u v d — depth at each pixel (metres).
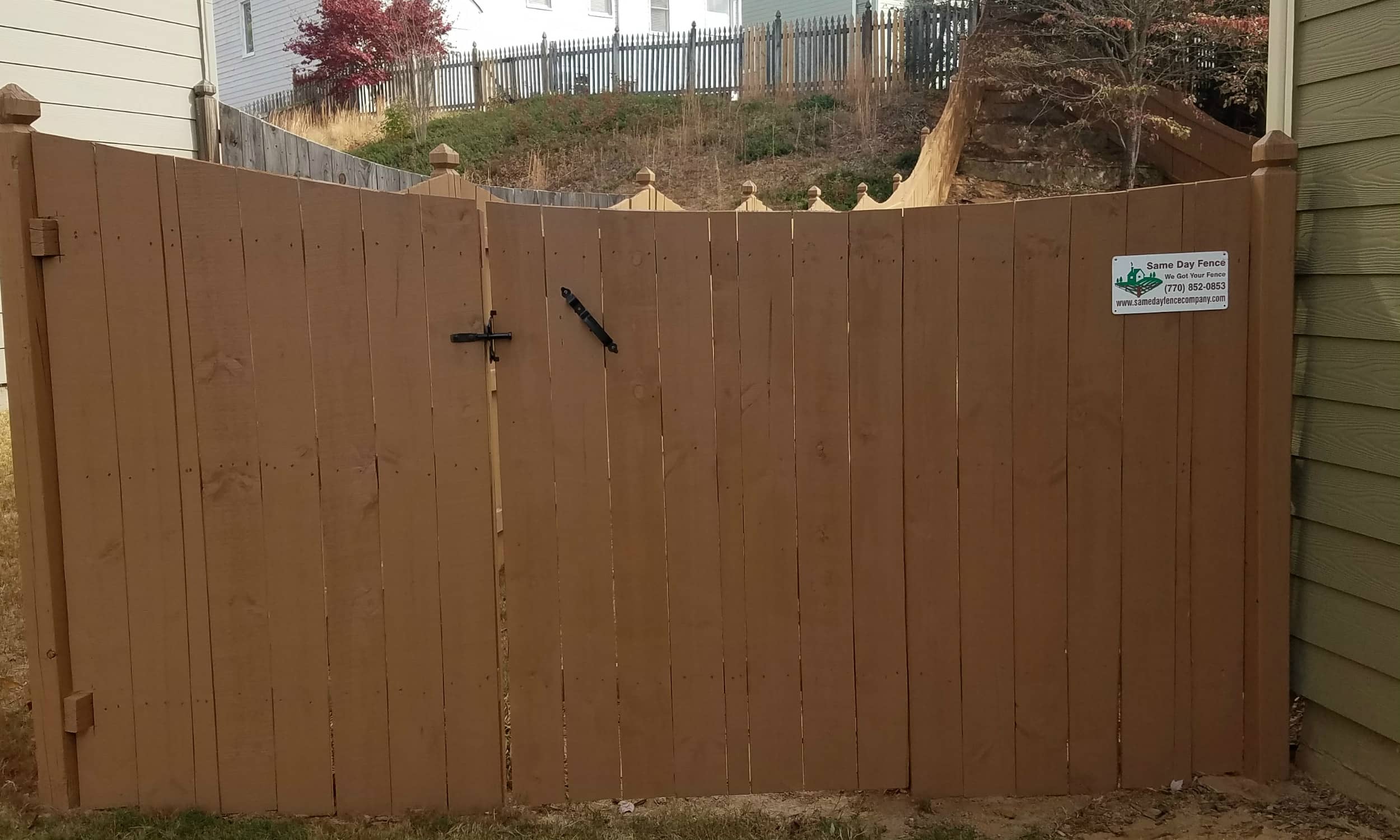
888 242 3.33
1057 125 14.75
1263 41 13.58
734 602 3.40
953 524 3.41
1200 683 3.51
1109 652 3.47
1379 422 3.17
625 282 3.29
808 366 3.35
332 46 20.86
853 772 3.47
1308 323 3.42
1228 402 3.43
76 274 3.11
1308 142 3.40
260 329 3.19
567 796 3.41
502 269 3.24
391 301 3.23
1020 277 3.35
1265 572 3.44
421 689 3.33
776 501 3.38
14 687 3.83
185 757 3.27
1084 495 3.42
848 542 3.40
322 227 3.19
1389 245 3.10
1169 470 3.43
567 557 3.34
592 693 3.39
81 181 3.10
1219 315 3.40
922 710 3.46
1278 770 3.51
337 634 3.29
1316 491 3.42
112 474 3.17
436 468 3.28
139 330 3.15
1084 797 3.49
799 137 18.31
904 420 3.38
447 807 3.36
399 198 3.20
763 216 3.30
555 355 3.28
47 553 3.14
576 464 3.32
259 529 3.24
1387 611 3.18
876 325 3.35
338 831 3.20
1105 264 3.36
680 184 17.22
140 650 3.23
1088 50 14.76
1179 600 3.47
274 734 3.30
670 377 3.32
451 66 22.41
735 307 3.32
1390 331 3.11
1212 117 14.55
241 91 25.02
